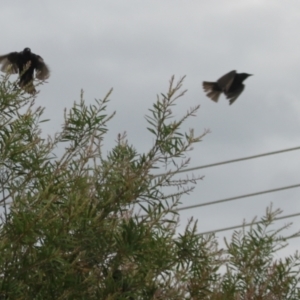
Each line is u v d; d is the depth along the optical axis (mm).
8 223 8812
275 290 10422
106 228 9047
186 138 9867
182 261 9750
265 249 10922
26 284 8594
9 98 9789
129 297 9305
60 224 8664
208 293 9859
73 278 8766
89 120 10078
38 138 9570
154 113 9922
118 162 9820
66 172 9422
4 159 9367
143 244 9164
